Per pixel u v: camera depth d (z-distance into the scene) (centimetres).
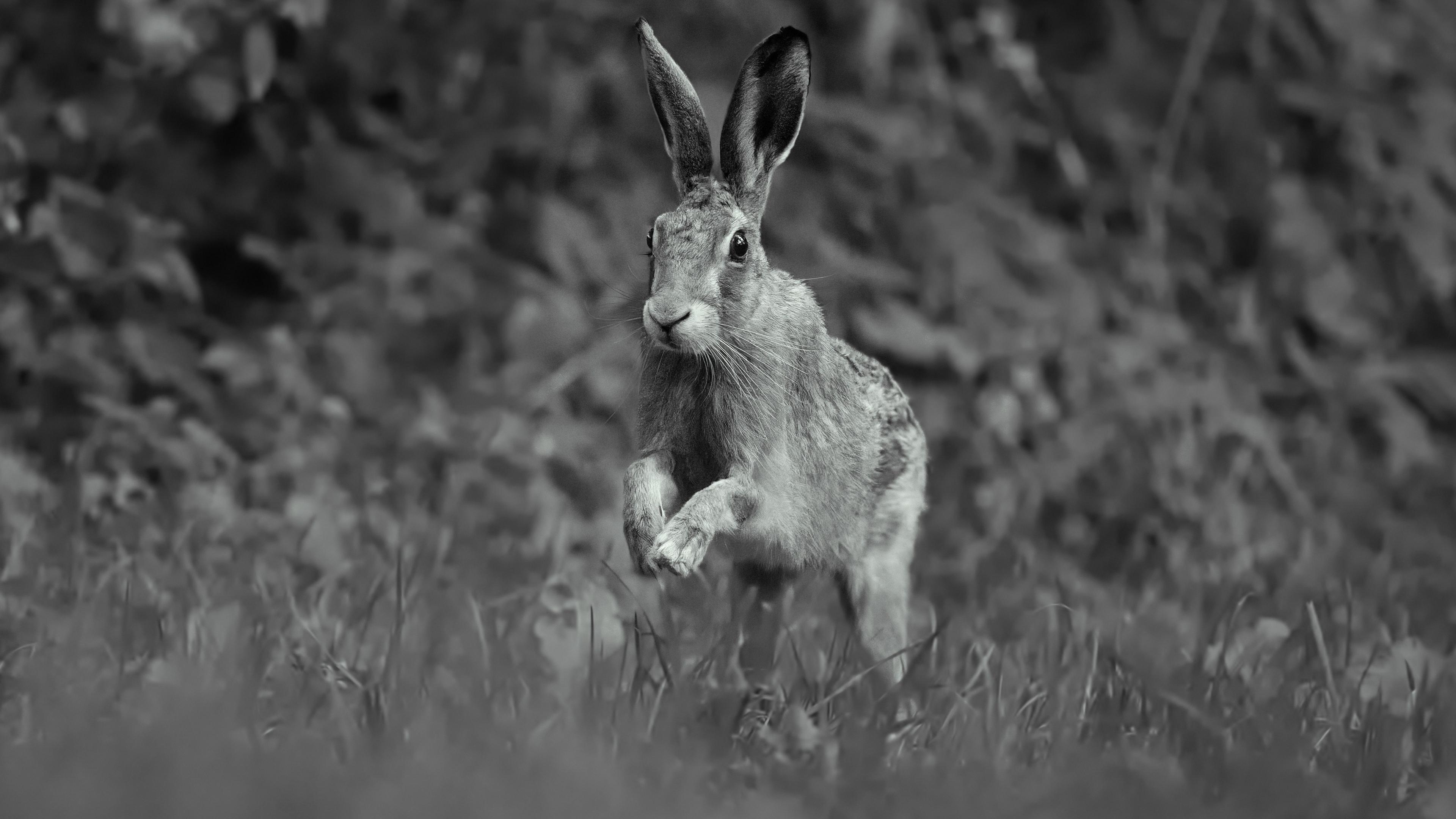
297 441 1488
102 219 1536
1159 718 934
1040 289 1786
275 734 820
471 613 1059
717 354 987
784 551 1062
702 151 1059
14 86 1573
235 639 923
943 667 1053
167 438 1456
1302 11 1975
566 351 1652
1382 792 810
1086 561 1562
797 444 1052
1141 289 1852
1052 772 825
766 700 934
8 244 1521
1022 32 1977
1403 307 1939
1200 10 1945
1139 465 1661
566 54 1728
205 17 1557
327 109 1702
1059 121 1911
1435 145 1941
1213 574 1418
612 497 1555
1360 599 1312
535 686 945
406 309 1648
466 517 1382
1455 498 1745
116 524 1223
